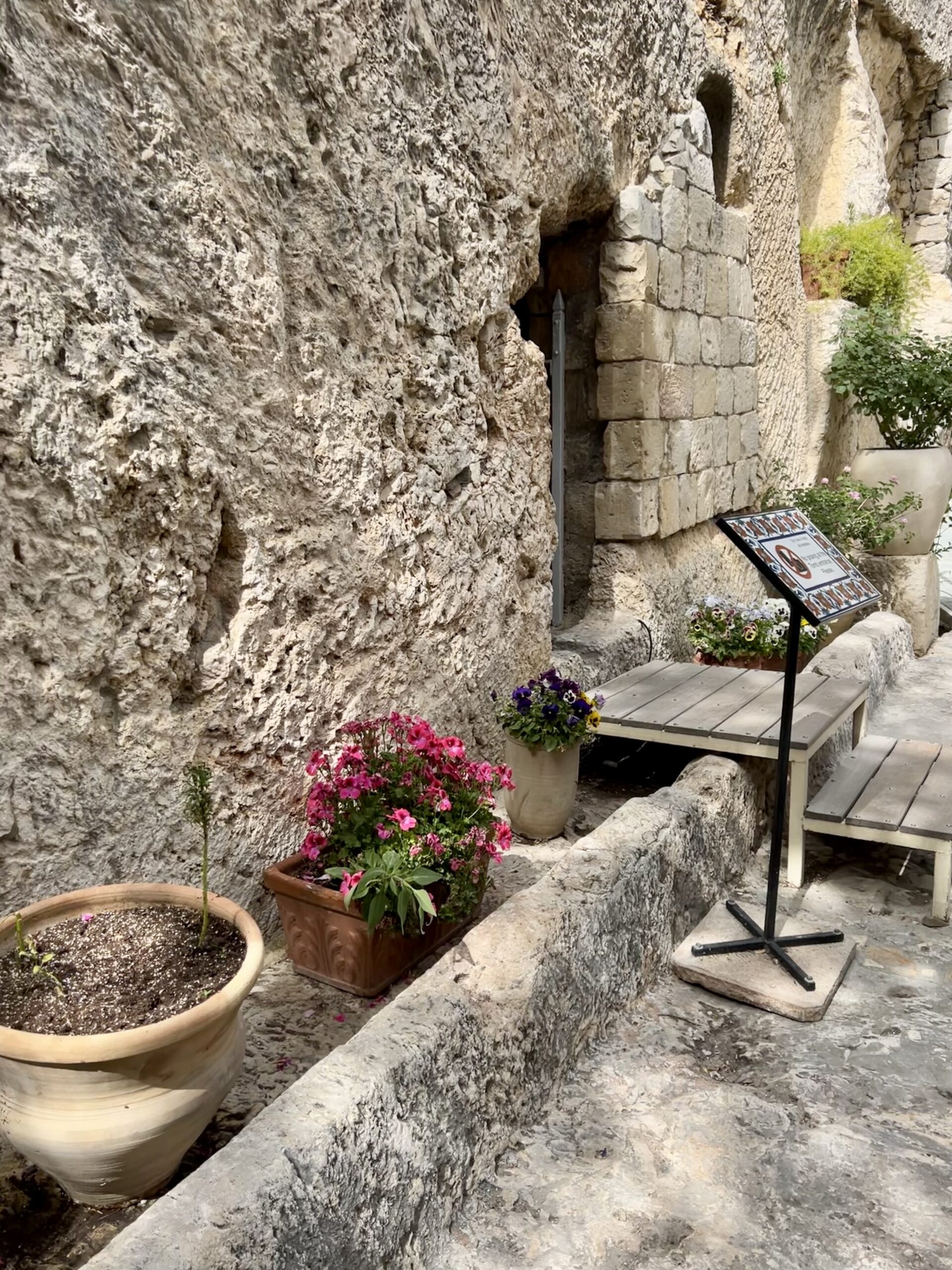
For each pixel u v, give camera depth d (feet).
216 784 8.26
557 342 15.79
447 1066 6.43
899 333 25.52
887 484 22.68
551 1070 7.55
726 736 11.59
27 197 6.48
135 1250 4.53
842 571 9.23
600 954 8.32
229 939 6.38
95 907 6.62
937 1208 6.55
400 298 10.19
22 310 6.46
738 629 16.31
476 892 8.52
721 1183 6.75
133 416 7.21
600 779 13.76
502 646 12.38
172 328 7.68
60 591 6.85
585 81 13.78
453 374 11.09
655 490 16.76
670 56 16.16
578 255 16.06
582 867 8.80
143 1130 5.42
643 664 15.98
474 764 8.95
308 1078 5.85
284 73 8.64
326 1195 5.27
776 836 9.52
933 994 9.25
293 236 8.82
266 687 8.66
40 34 6.62
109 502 7.14
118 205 7.17
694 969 9.34
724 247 18.81
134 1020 5.46
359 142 9.48
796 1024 8.71
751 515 8.99
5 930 6.11
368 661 9.92
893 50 31.96
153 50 7.44
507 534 12.37
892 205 37.50
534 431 12.96
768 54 20.61
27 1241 5.62
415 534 10.50
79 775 7.08
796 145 26.81
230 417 8.14
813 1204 6.58
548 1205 6.54
